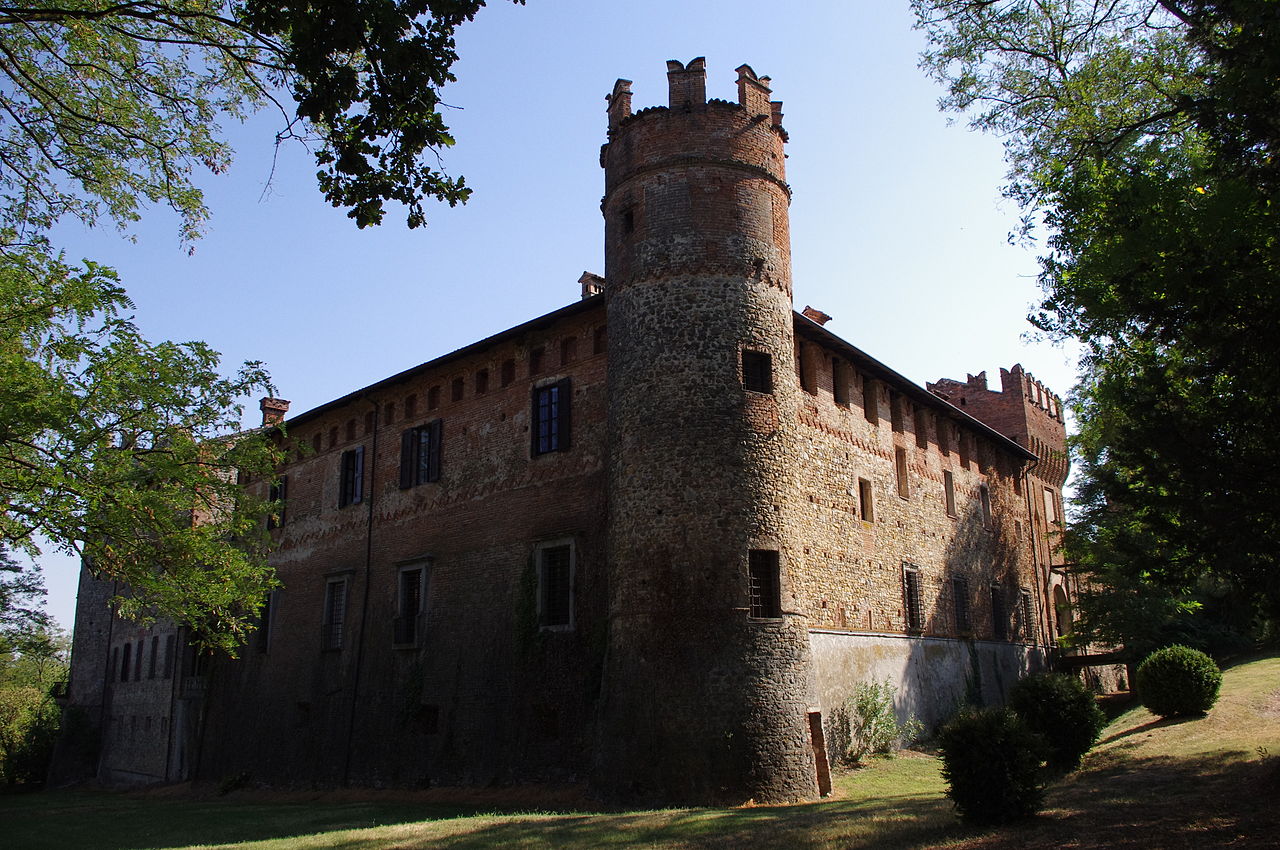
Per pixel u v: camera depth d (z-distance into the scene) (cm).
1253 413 1221
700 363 2359
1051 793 1700
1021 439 4788
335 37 977
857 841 1428
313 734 3406
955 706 3416
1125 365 1619
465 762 2788
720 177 2506
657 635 2203
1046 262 1688
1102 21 1973
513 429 2991
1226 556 1247
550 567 2762
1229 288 1137
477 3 1021
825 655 2741
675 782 2081
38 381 1719
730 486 2280
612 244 2594
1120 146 1808
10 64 1488
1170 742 2108
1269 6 1006
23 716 6612
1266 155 1160
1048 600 4609
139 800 3769
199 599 2167
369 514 3472
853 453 3145
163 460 1975
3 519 1853
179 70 1672
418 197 1124
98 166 1698
